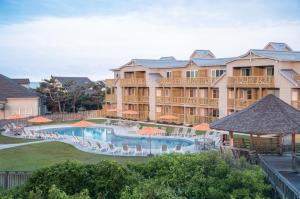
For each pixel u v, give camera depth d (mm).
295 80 47250
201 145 39781
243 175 18562
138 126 58875
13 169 29828
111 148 38719
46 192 17234
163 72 68875
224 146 33500
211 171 19328
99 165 18344
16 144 42812
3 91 69750
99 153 37562
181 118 62375
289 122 30672
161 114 67125
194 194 18078
